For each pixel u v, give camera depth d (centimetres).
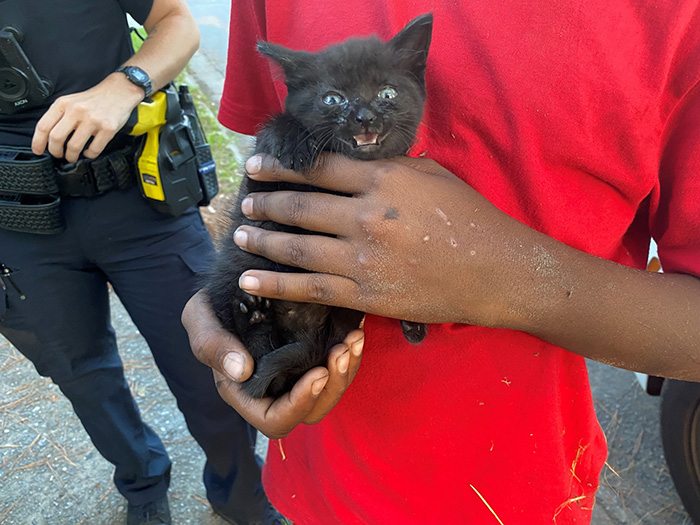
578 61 36
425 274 37
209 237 83
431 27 41
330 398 42
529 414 45
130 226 74
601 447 52
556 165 40
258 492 89
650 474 98
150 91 69
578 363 46
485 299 37
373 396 48
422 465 49
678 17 34
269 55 49
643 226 45
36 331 74
